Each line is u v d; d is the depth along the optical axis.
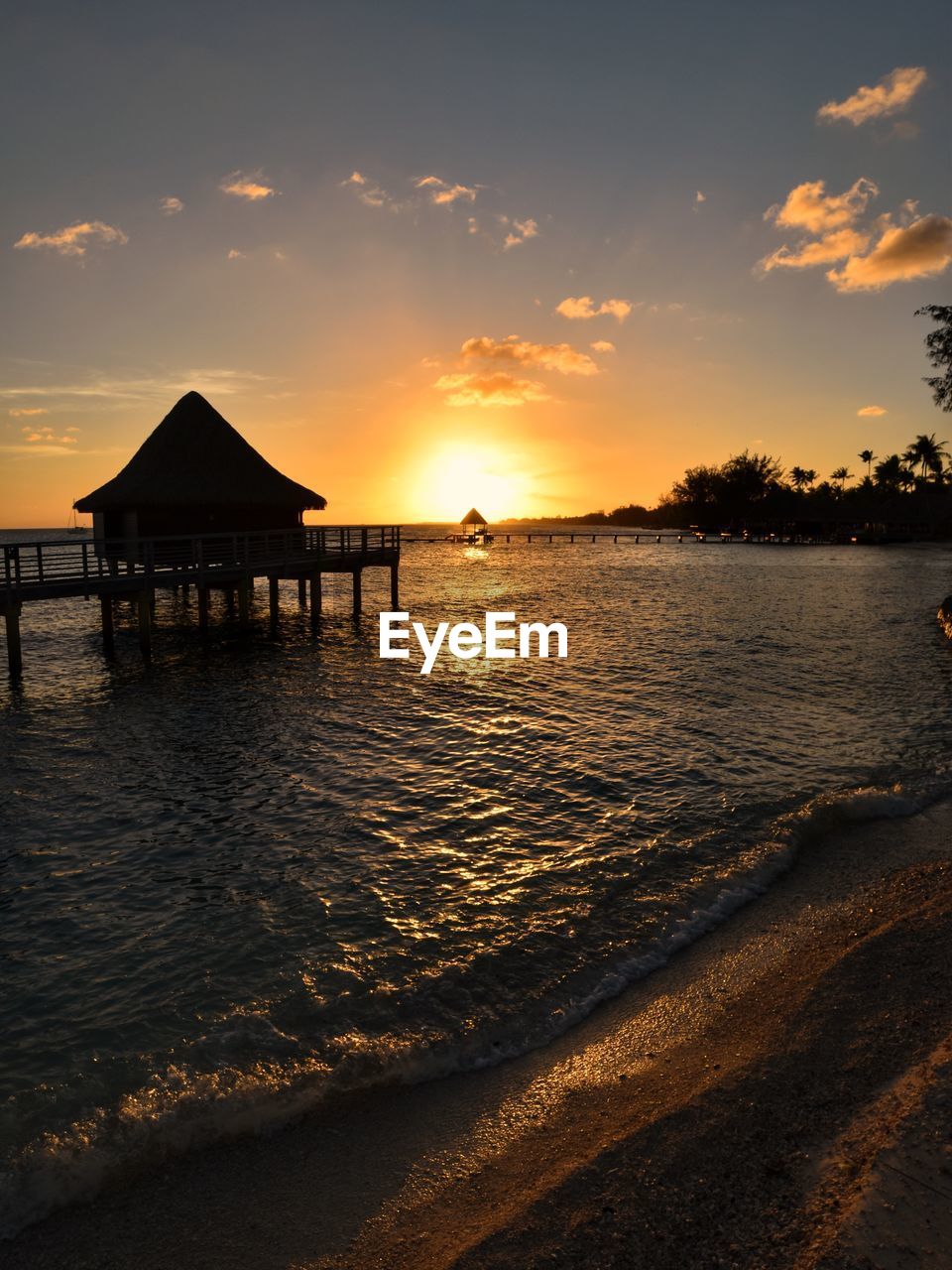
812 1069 4.67
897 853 8.34
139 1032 5.60
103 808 10.51
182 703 16.86
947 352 44.94
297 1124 4.63
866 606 35.53
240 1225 3.87
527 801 10.52
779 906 7.27
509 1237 3.59
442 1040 5.43
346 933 7.05
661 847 8.80
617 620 30.80
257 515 28.81
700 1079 4.75
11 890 8.06
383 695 17.56
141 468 27.88
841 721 14.53
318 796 10.89
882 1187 3.47
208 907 7.63
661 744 13.11
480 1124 4.56
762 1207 3.57
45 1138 4.51
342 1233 3.78
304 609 34.81
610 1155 4.11
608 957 6.50
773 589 44.97
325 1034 5.52
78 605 38.19
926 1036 4.85
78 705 16.70
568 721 14.84
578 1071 5.04
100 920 7.40
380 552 33.25
